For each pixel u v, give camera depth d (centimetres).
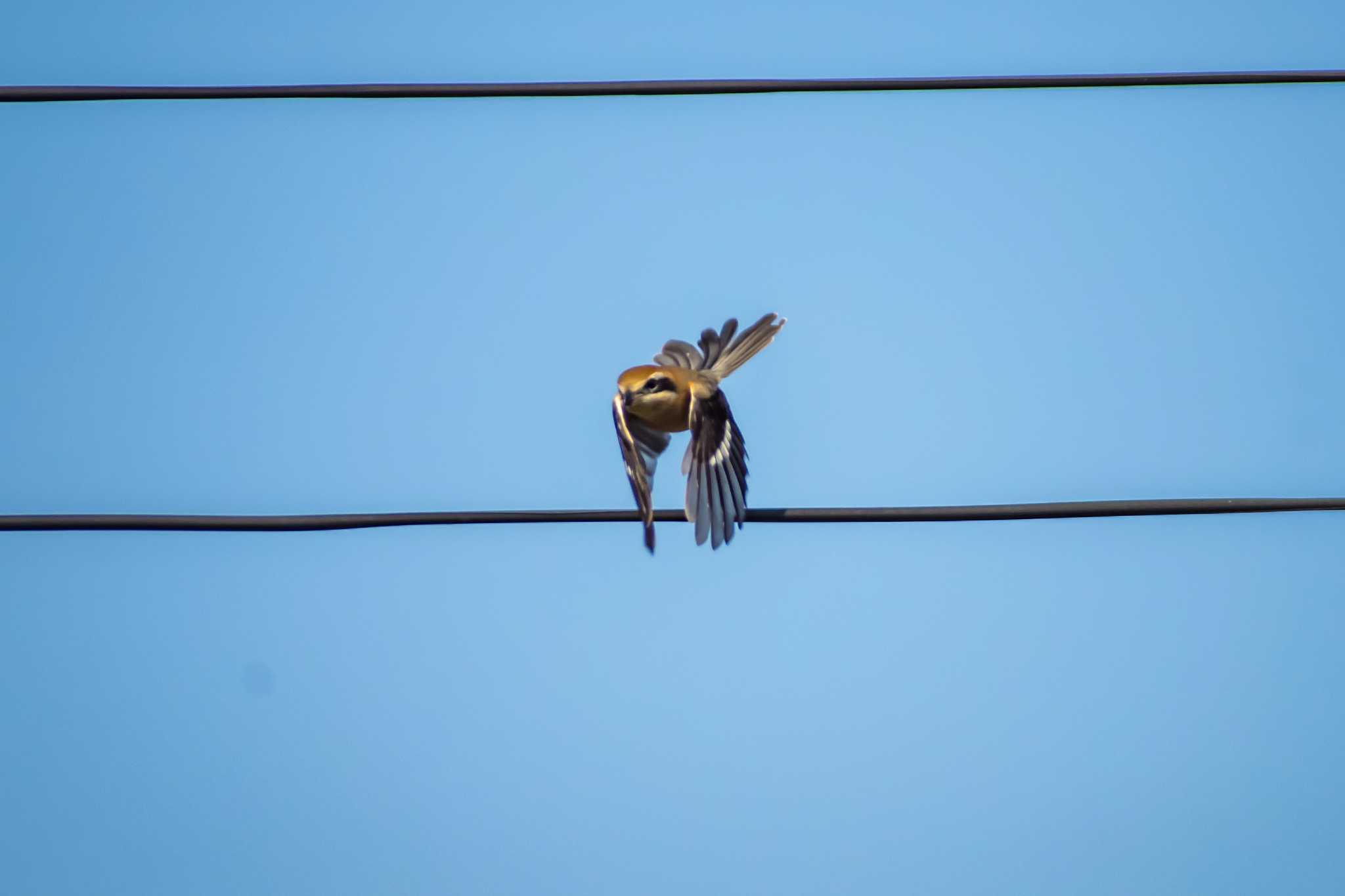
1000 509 1922
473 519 1883
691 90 1973
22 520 1831
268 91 1972
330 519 1856
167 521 1842
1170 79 1989
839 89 2000
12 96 1942
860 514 1962
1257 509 1895
